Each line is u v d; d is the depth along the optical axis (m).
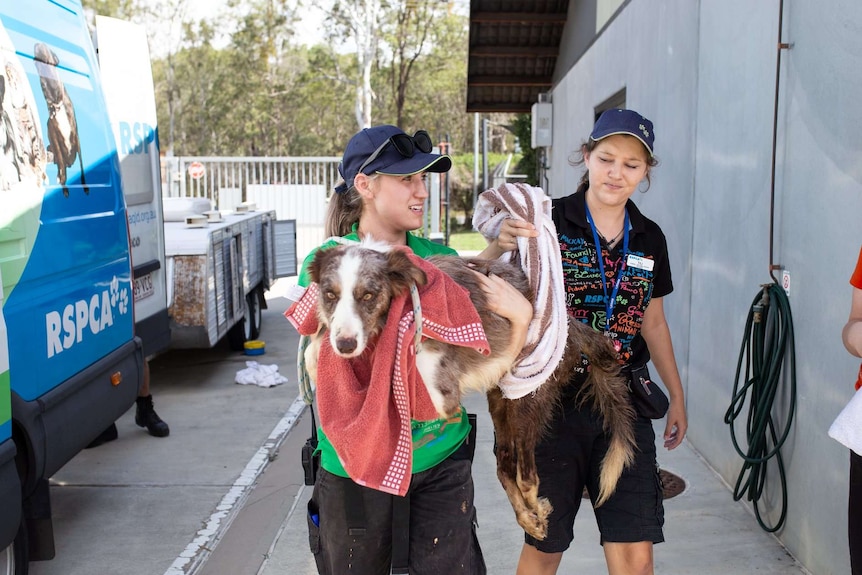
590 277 3.00
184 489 5.22
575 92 11.60
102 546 4.41
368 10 34.09
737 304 4.73
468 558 2.55
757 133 4.40
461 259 2.76
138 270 6.25
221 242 7.98
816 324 3.65
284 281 15.85
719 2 5.08
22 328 3.53
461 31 39.53
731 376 4.85
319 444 2.57
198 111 44.62
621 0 8.42
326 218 2.92
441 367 2.41
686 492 4.86
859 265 2.68
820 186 3.61
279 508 4.89
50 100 3.99
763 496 4.38
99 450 6.00
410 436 2.21
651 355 3.35
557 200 3.12
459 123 45.88
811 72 3.70
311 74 41.03
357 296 2.27
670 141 6.35
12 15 3.62
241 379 7.93
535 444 2.86
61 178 4.06
